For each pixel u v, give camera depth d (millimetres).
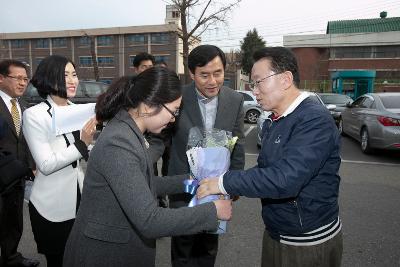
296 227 1595
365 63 35625
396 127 6645
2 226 2732
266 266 1810
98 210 1393
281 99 1595
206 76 2137
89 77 46156
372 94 7953
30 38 47875
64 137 2086
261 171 1459
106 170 1312
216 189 1528
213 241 2438
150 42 43469
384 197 4648
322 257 1618
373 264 2938
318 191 1570
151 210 1288
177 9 20938
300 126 1491
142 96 1370
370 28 38781
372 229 3623
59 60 2074
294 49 37312
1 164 2246
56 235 2082
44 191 2051
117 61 45094
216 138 1862
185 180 1792
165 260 3053
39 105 2074
